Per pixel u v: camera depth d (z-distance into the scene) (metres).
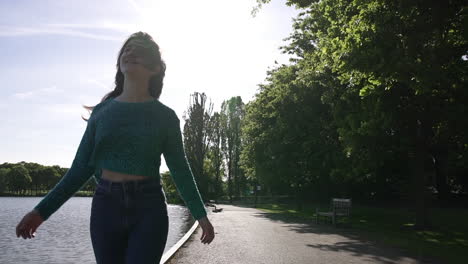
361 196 36.06
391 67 10.45
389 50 10.72
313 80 20.56
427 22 10.78
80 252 15.16
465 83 13.31
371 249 9.95
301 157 28.12
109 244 2.07
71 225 28.75
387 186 34.25
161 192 2.17
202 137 64.38
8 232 25.08
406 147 15.96
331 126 24.42
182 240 10.78
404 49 10.66
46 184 162.00
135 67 2.19
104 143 2.09
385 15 10.88
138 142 2.09
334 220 17.41
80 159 2.16
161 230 2.08
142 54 2.19
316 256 8.61
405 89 14.58
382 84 12.52
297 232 14.24
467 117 13.66
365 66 10.88
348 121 17.05
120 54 2.30
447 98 14.29
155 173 2.14
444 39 11.05
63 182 2.12
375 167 16.88
